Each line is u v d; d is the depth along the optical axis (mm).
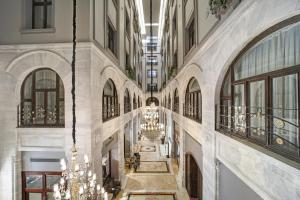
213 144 5590
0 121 6805
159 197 10172
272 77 3488
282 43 3254
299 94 2848
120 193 10586
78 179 4805
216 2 4789
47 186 7016
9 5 6988
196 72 7570
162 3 20781
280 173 2715
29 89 7109
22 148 6871
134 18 18891
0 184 6766
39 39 6793
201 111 7406
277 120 3369
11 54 6824
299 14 2689
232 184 4691
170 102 17062
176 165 14609
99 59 7441
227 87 5285
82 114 6562
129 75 14297
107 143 9094
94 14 6965
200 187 8445
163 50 24922
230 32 4527
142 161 15773
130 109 16172
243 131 4402
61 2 6758
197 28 7531
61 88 6941
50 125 6879
